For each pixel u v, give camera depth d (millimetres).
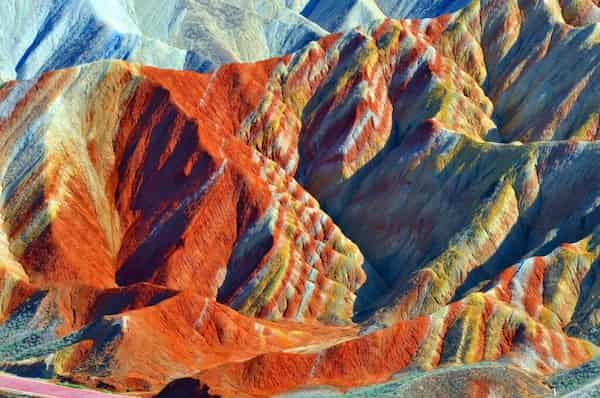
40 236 149125
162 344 128875
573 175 150875
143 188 159875
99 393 116625
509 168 154000
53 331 135500
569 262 138625
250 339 134875
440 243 152500
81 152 159625
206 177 157875
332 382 120875
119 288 139750
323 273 151250
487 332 126938
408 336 126500
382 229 158375
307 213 157000
